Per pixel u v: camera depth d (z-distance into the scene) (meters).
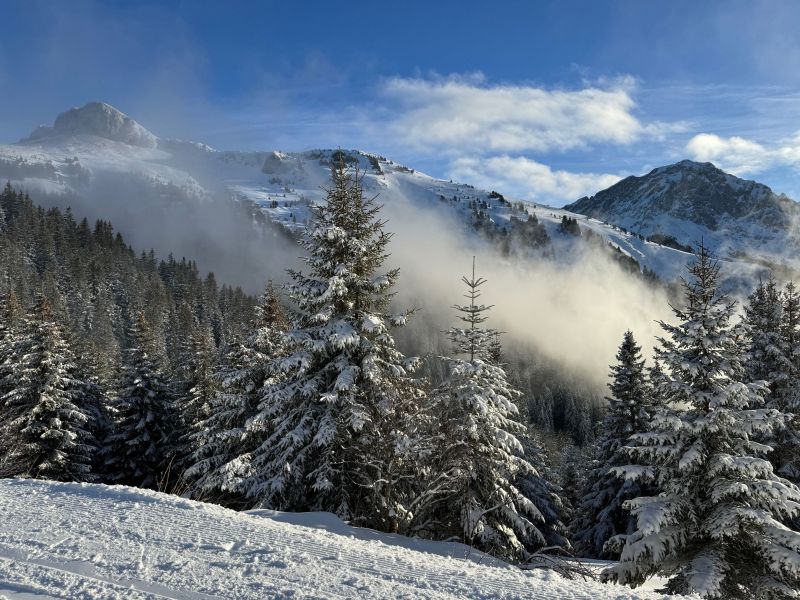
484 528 14.36
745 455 11.98
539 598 5.85
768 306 20.08
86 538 7.31
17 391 28.86
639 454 13.09
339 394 15.02
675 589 11.40
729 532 10.98
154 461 32.66
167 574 6.02
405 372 15.61
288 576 6.10
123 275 111.38
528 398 126.94
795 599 10.60
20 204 136.00
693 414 12.72
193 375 33.66
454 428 14.41
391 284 16.62
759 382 12.52
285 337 15.17
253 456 17.48
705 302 13.04
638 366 26.31
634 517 23.70
